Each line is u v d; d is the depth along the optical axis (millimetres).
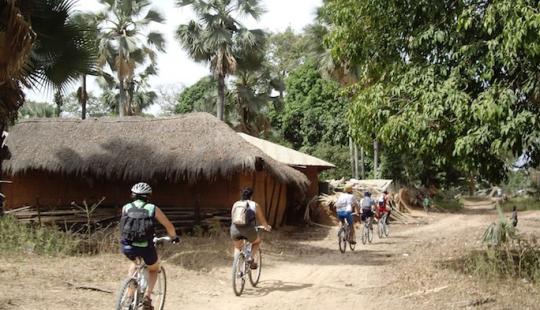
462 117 9344
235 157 15094
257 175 18641
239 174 17062
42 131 18266
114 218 14977
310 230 20844
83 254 11164
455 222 26047
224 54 27609
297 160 23922
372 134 11250
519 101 9141
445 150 10234
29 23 11023
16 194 18250
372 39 10922
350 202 14867
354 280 10328
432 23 9984
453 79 9430
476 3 9539
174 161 15539
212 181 16750
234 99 33156
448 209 35688
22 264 9477
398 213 26672
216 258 12094
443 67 9797
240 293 8602
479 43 9242
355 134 11328
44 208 16219
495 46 9055
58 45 12688
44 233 11469
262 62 30531
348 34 11078
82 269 9570
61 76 13297
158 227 14875
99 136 17438
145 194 6129
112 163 16047
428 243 16766
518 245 12008
